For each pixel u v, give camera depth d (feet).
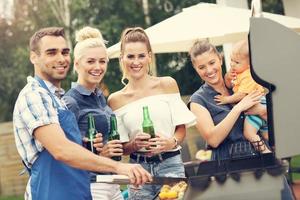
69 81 54.03
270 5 58.18
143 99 15.78
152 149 15.20
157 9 61.72
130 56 15.78
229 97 14.17
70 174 12.26
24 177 46.11
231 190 10.50
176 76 58.18
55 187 12.21
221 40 27.89
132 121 15.61
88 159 11.63
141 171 11.19
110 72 57.77
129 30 16.06
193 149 40.68
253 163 10.64
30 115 12.04
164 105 15.71
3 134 45.93
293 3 39.40
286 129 9.91
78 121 14.34
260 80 9.96
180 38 24.77
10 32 66.03
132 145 15.43
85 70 14.71
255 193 10.46
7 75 62.69
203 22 25.21
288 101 9.90
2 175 46.09
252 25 9.91
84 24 62.28
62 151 11.78
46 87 12.81
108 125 14.69
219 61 14.60
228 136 13.83
